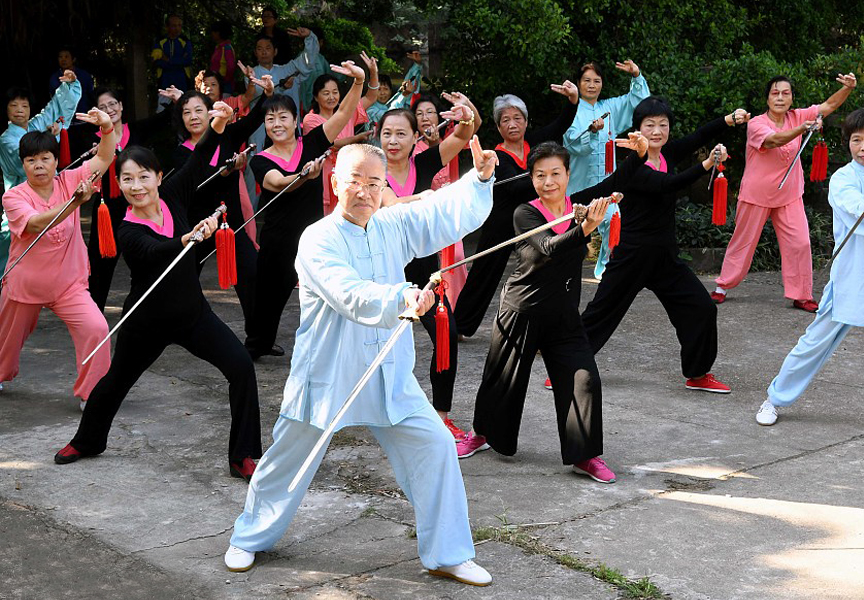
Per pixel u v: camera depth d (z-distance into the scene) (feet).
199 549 14.37
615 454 17.98
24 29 45.50
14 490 16.47
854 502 15.74
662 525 14.93
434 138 22.29
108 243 17.89
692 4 36.88
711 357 21.20
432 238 13.56
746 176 28.45
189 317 16.78
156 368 23.48
